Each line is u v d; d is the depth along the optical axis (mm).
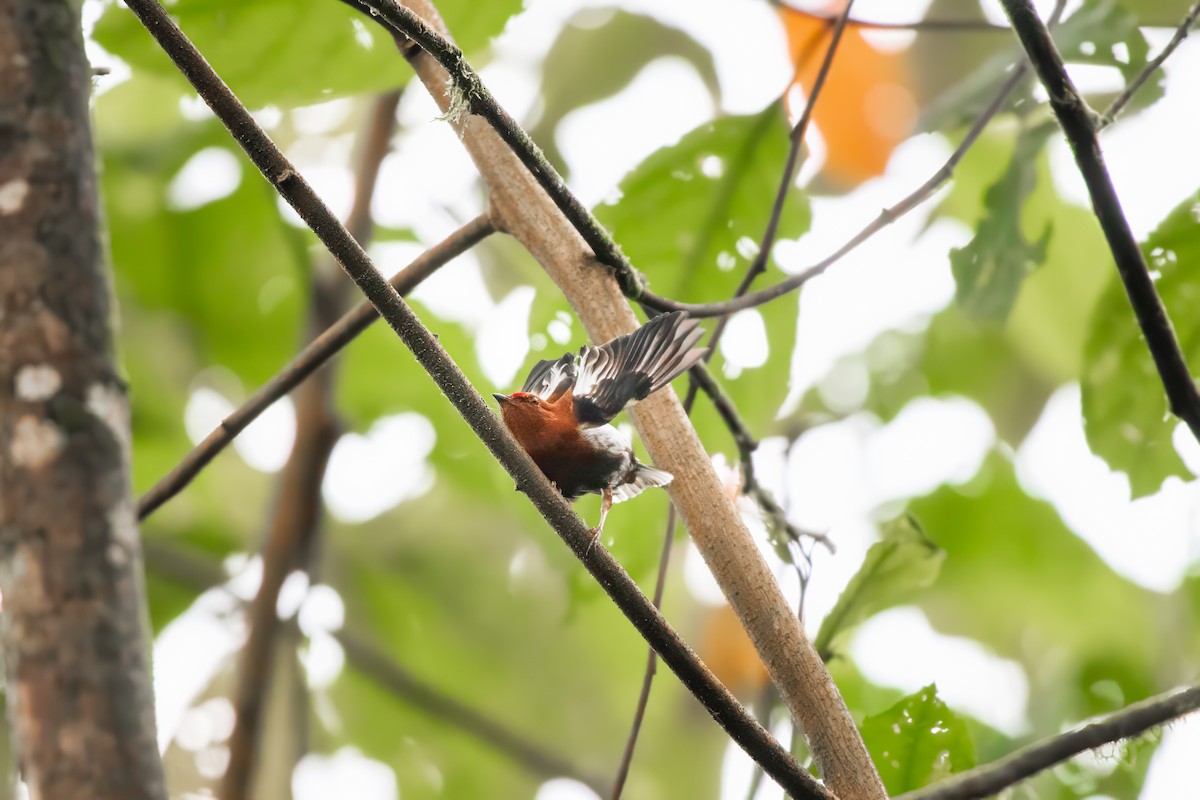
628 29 11359
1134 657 12367
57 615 4164
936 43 11492
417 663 12641
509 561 12711
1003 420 12836
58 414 4418
